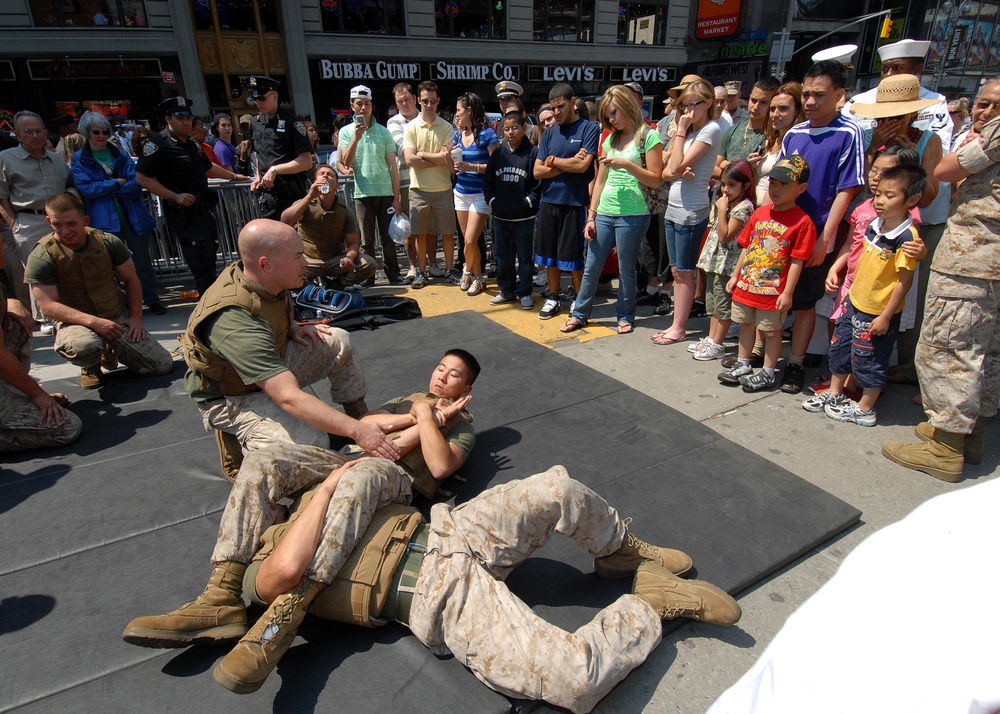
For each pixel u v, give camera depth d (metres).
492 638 1.74
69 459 3.07
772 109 3.94
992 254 2.63
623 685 1.91
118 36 14.91
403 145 6.12
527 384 3.80
